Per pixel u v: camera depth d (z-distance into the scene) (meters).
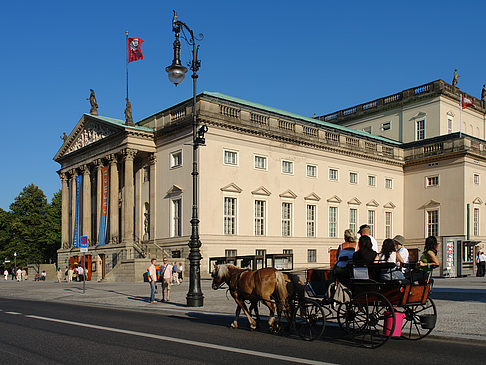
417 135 77.69
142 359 12.25
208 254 50.75
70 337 15.70
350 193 66.06
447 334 15.18
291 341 14.95
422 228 70.69
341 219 64.50
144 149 57.94
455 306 21.58
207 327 18.17
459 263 49.72
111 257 58.66
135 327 18.17
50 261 101.88
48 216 99.06
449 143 68.06
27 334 16.39
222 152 53.09
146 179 60.28
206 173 51.59
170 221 54.94
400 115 80.38
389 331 14.23
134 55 64.44
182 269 50.97
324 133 63.75
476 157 68.06
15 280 80.81
